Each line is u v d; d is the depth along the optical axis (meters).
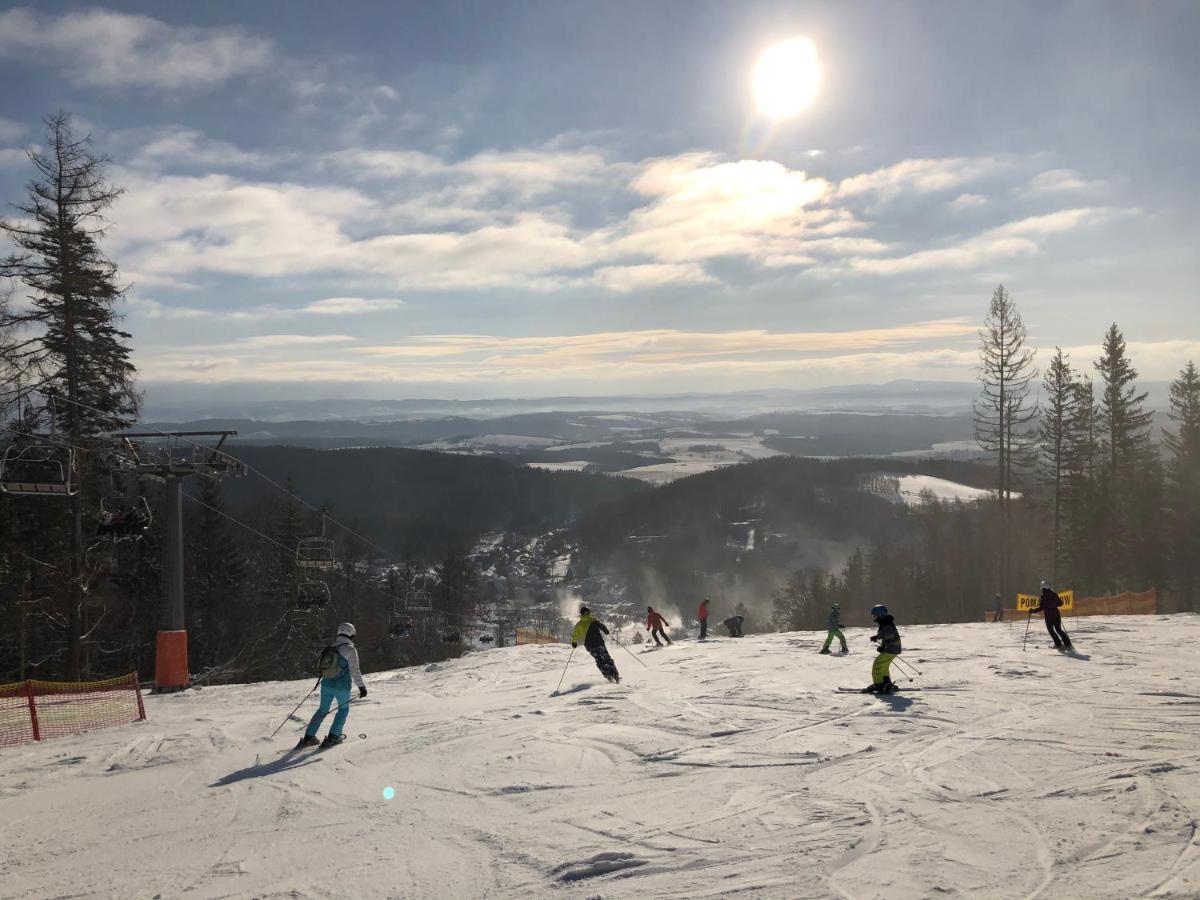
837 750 9.58
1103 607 39.34
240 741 12.45
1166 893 5.14
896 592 85.88
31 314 28.44
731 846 6.56
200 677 41.50
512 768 9.63
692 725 11.50
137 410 31.50
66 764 11.42
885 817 7.04
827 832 6.75
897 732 10.38
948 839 6.39
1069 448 57.69
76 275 29.30
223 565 51.91
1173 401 64.75
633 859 6.43
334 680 11.76
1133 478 62.44
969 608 74.62
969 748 9.36
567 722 12.28
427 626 72.31
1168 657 17.03
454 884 6.20
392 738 11.98
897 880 5.62
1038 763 8.56
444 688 18.00
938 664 16.86
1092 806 7.00
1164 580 59.44
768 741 10.24
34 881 6.86
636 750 10.20
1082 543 57.22
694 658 20.53
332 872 6.63
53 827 8.45
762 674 16.50
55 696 18.98
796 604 97.81
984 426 54.28
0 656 35.78
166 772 10.72
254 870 6.80
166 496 22.16
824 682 15.12
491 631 87.12
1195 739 9.38
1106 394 63.38
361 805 8.59
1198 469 60.72
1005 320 53.47
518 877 6.25
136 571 41.50
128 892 6.48
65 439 27.45
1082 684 13.58
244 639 52.09
